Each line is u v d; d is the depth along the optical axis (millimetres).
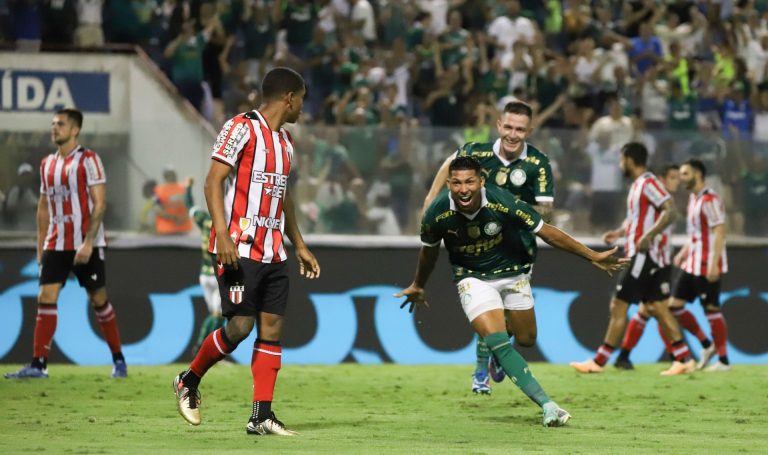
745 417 26500
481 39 56875
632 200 39625
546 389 33500
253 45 55719
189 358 42906
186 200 42500
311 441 21188
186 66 53469
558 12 60906
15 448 19906
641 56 59656
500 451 20016
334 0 58531
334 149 44375
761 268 45312
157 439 21406
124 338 42625
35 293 42406
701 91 58688
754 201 45594
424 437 22078
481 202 24109
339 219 44281
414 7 58750
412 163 44688
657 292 39719
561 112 55125
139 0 55438
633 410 27906
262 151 21984
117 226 43125
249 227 21922
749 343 45156
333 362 43344
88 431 22766
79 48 45281
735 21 62906
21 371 35531
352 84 54312
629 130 45562
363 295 43719
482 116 52688
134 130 43688
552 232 23969
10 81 44469
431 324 43719
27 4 53188
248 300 21938
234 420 25031
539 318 44000
